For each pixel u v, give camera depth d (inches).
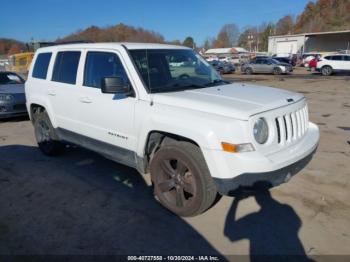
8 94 338.6
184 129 130.0
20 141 271.1
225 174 122.1
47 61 215.2
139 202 159.5
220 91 153.1
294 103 143.5
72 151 238.8
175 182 143.5
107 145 170.7
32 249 124.9
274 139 128.1
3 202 162.2
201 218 143.3
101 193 169.5
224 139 120.7
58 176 192.5
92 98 171.8
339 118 351.6
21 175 195.3
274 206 152.3
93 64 175.8
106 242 128.4
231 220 141.3
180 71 169.9
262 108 126.9
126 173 195.3
